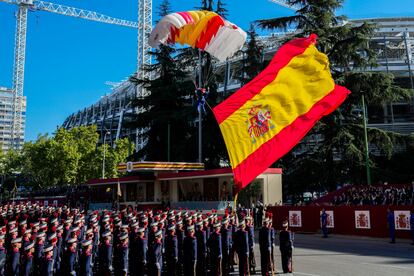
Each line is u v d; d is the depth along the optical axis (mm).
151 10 81812
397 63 67125
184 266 12039
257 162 8359
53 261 11414
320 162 32531
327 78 8906
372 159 32938
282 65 8789
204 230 13008
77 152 55062
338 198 27969
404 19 89938
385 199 24656
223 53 11070
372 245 19516
